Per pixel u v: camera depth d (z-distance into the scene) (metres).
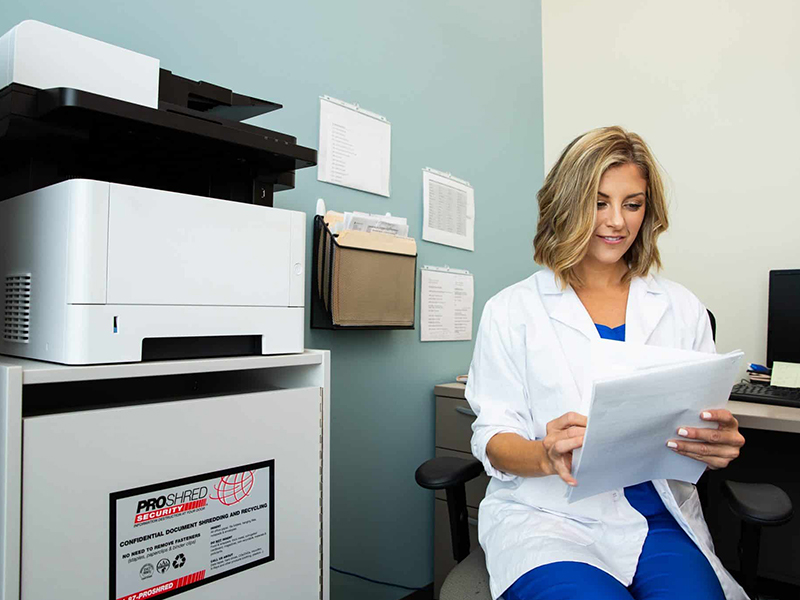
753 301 1.92
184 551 0.77
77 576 0.67
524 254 2.34
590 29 2.35
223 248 0.85
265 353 0.90
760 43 1.94
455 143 1.99
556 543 0.86
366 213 1.54
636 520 0.92
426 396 1.85
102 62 0.84
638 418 0.75
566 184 1.05
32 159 0.83
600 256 1.06
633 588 0.88
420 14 1.85
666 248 2.11
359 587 1.60
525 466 0.92
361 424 1.62
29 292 0.80
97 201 0.71
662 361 0.83
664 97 2.15
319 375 0.96
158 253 0.77
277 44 1.42
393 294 1.53
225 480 0.82
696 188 2.06
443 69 1.94
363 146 1.62
